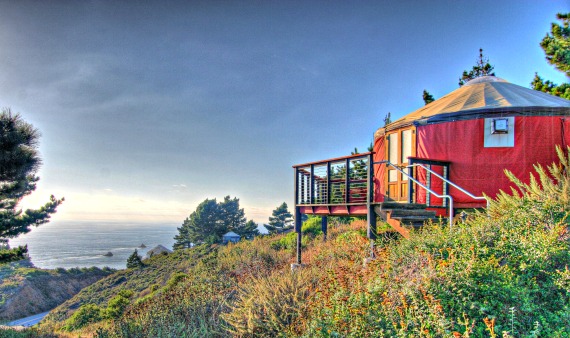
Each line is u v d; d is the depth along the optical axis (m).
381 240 7.23
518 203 6.14
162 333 7.24
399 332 3.85
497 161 8.88
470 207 8.93
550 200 5.82
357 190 12.10
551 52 12.60
